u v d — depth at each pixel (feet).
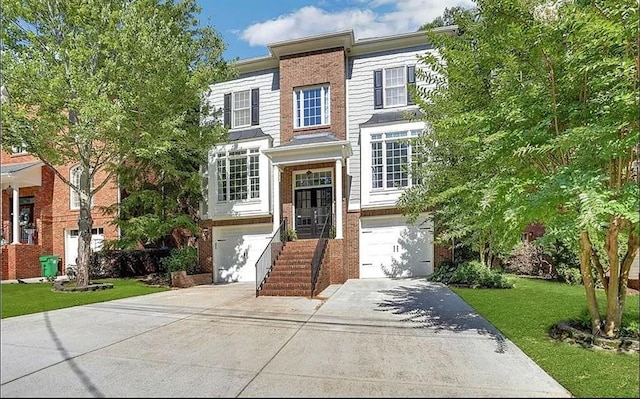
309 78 57.52
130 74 40.78
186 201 60.59
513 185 19.84
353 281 50.52
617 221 19.79
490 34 21.71
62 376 16.43
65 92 39.60
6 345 21.15
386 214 53.83
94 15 41.04
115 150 44.98
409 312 29.50
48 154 42.91
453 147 38.24
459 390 14.82
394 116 54.80
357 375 16.46
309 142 53.67
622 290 20.71
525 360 18.21
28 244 67.62
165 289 46.60
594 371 16.71
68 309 32.12
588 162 18.67
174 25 49.08
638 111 17.72
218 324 26.30
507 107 20.53
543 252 48.49
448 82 26.53
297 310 31.17
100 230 68.28
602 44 18.86
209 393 14.65
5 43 40.78
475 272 43.45
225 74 53.26
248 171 57.47
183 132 44.11
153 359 18.70
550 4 19.84
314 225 56.13
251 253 58.65
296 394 14.52
